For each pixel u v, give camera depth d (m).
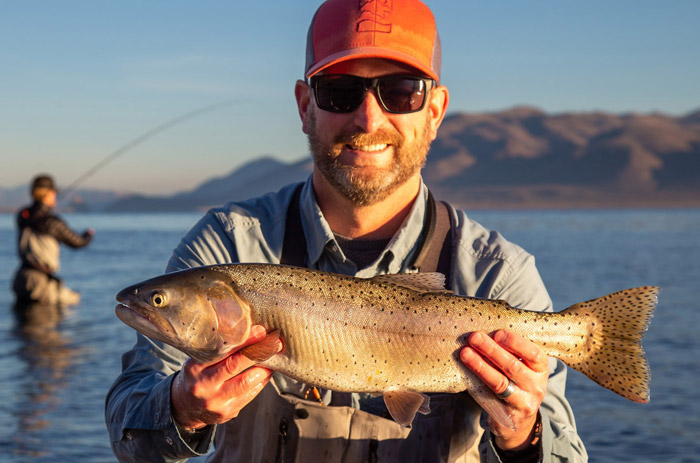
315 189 1.18
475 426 1.12
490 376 1.04
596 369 1.13
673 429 2.91
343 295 1.11
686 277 9.79
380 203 1.16
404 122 1.13
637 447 2.69
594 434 2.86
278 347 1.07
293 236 1.18
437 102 1.22
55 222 5.73
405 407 1.09
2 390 3.24
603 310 1.13
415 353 1.10
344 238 1.18
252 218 1.19
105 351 4.16
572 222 47.22
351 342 1.10
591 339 1.13
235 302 1.08
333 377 1.09
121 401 1.10
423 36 1.16
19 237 5.77
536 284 1.19
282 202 1.21
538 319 1.13
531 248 17.70
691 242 21.17
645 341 5.11
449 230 1.19
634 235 26.59
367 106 1.12
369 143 1.12
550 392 1.14
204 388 1.01
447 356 1.10
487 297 1.16
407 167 1.14
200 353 1.08
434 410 1.11
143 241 19.77
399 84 1.14
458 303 1.12
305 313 1.09
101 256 12.97
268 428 1.11
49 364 3.80
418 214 1.18
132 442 1.07
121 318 1.08
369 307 1.11
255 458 1.11
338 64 1.14
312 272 1.12
